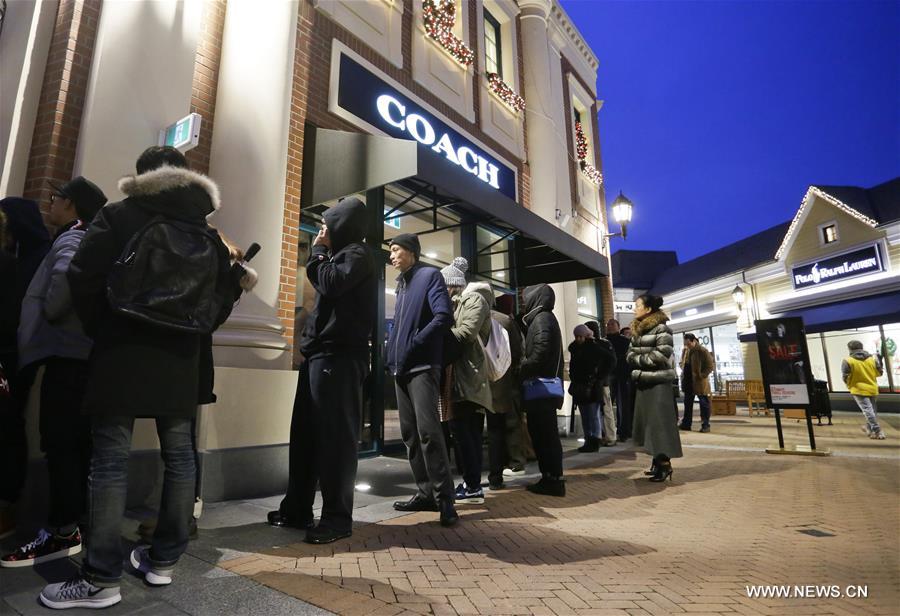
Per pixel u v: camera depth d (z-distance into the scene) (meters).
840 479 4.71
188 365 1.99
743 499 3.94
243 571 2.21
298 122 5.08
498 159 8.52
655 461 4.64
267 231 4.26
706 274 24.69
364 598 1.96
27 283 2.53
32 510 2.80
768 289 18.89
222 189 4.21
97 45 3.53
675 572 2.36
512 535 2.90
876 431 8.10
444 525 3.01
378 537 2.78
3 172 3.29
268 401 3.89
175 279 1.91
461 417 3.77
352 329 2.71
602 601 2.01
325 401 2.69
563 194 9.93
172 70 3.86
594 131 12.51
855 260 15.77
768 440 7.96
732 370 20.59
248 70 4.44
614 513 3.50
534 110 9.78
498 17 9.70
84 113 3.46
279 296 4.58
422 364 3.09
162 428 2.10
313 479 2.93
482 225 8.22
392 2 6.71
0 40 3.66
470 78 8.19
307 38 5.39
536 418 4.07
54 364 2.29
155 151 2.45
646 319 4.79
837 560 2.56
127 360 1.83
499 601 1.98
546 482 4.04
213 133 4.39
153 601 1.89
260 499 3.62
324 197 4.91
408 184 6.18
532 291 4.34
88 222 2.47
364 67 6.06
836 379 16.30
